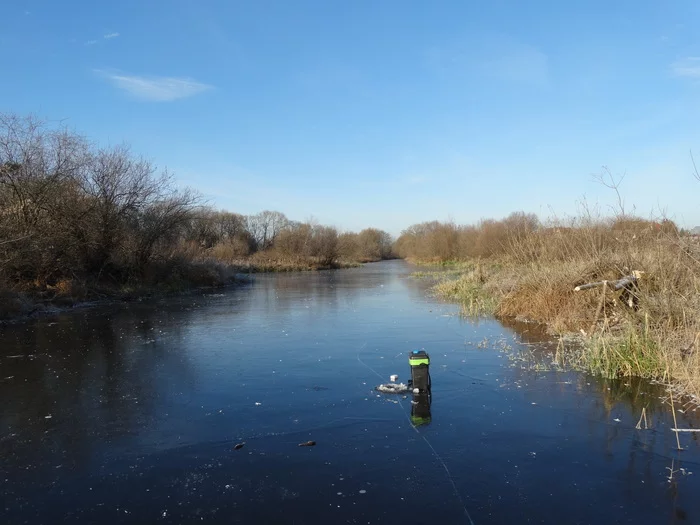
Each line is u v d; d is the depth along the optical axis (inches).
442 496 179.8
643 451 212.8
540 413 259.3
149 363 384.2
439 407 271.0
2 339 485.1
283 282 1227.9
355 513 169.8
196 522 166.6
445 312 641.0
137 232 925.8
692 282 364.5
